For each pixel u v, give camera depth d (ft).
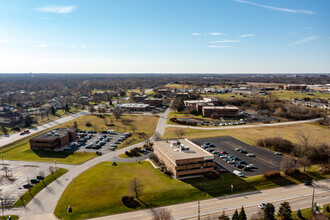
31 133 524.11
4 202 240.53
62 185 274.36
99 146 419.54
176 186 262.26
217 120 631.15
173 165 289.33
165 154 321.11
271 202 234.38
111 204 232.73
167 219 196.24
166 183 270.46
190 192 252.21
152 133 502.79
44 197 248.93
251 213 215.31
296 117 612.70
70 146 417.49
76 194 249.75
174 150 321.32
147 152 386.32
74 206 229.66
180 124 579.07
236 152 376.07
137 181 253.03
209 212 219.00
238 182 272.10
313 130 491.72
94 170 312.29
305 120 592.60
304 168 300.40
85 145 435.53
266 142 399.65
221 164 327.26
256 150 384.27
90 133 521.65
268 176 278.87
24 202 240.12
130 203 234.38
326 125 530.68
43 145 408.05
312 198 239.50
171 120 610.65
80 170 315.99
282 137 432.66
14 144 444.96
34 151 400.88
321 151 345.92
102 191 255.29
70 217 214.69
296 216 206.80
